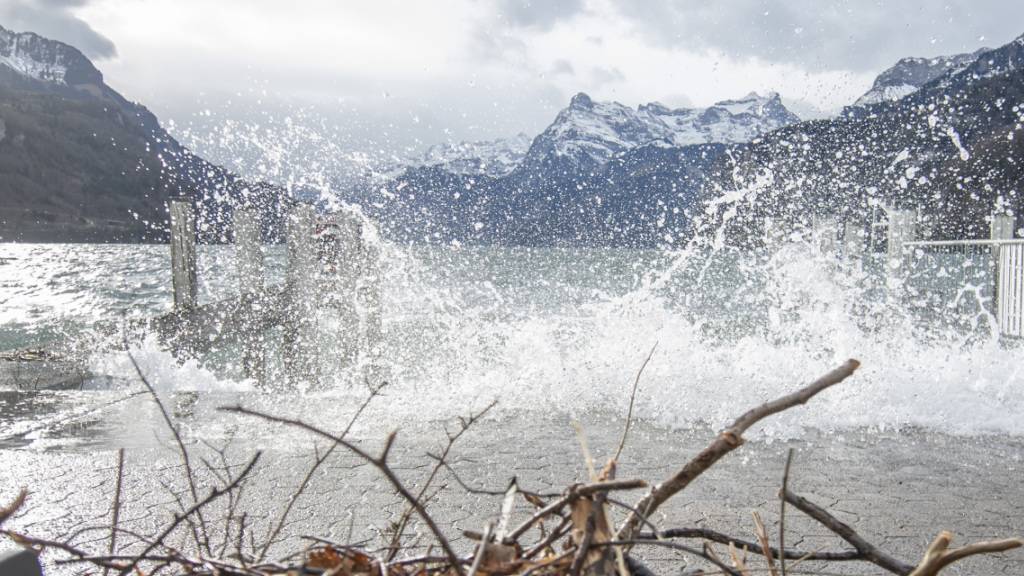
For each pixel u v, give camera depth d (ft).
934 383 22.02
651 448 15.97
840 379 3.13
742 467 14.47
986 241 33.58
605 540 2.95
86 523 10.94
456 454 15.26
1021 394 20.88
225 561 3.46
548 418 18.83
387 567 3.02
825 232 29.89
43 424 17.80
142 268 232.94
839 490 13.05
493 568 2.92
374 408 19.90
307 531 10.55
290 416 18.75
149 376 24.49
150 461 14.44
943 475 14.03
